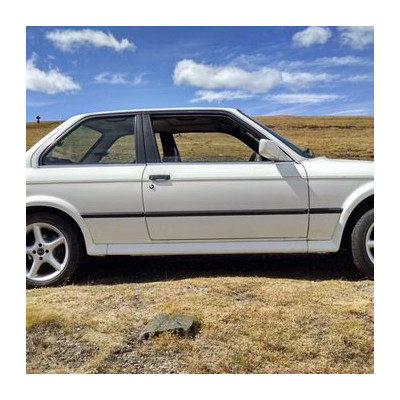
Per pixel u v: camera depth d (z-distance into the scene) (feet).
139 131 12.76
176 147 12.92
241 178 12.09
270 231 12.26
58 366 7.81
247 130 12.75
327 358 8.02
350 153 67.41
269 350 8.21
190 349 8.23
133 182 12.15
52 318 9.21
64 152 12.71
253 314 9.44
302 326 8.95
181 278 12.74
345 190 12.05
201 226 12.23
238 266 13.99
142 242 12.47
